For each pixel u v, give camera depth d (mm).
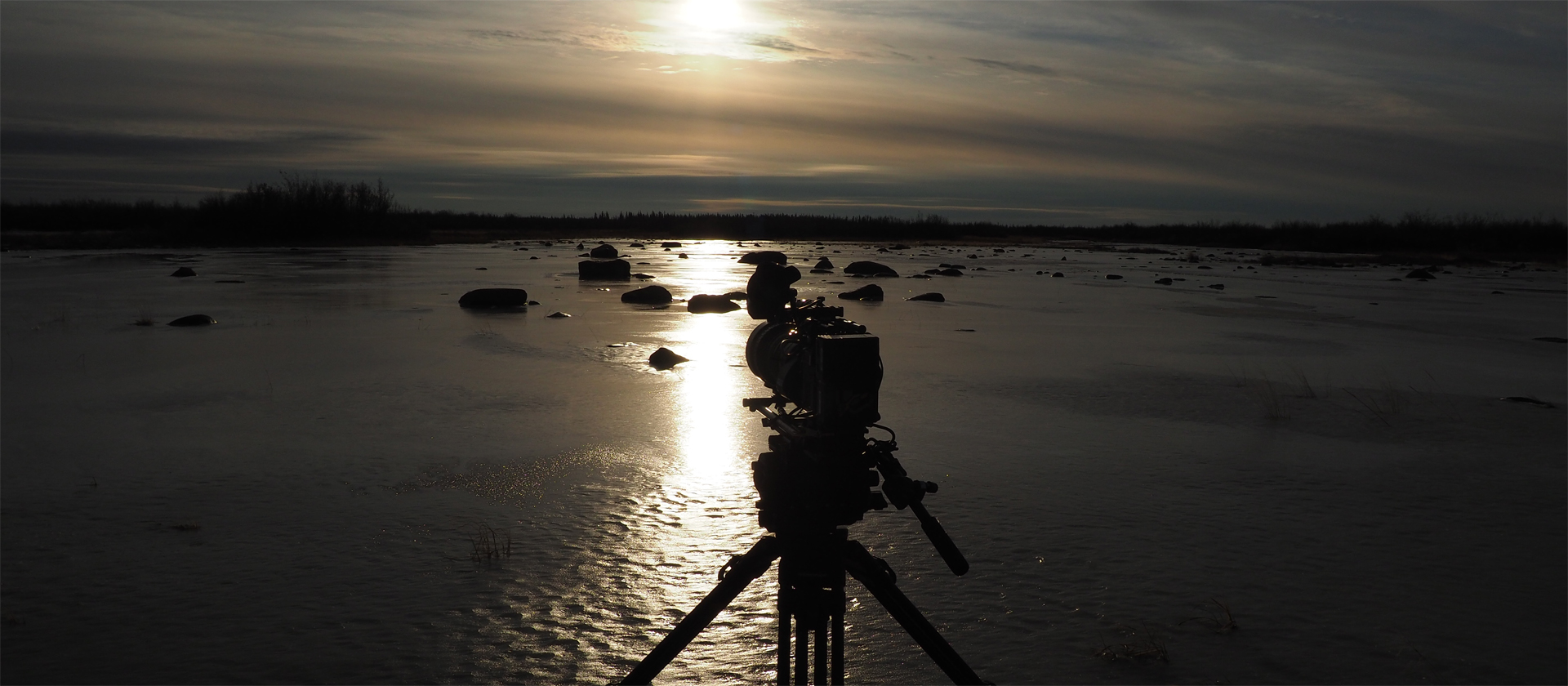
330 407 9422
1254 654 4109
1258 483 6938
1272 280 35375
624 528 5734
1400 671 3980
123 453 7531
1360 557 5363
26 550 5320
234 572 4980
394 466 7168
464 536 5586
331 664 3967
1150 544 5531
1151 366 12828
